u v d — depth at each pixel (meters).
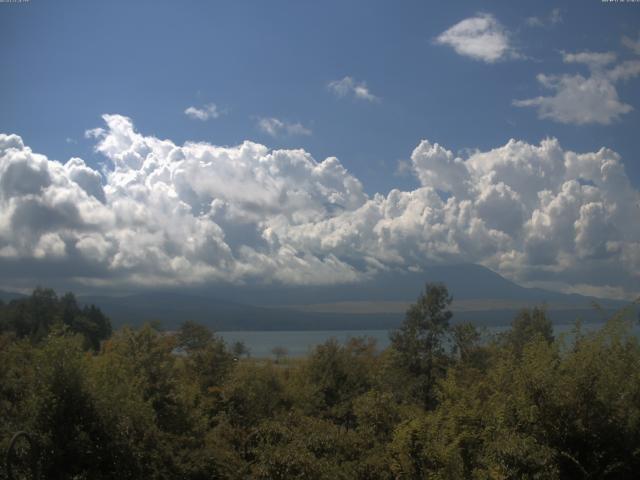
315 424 19.44
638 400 10.28
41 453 14.93
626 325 10.90
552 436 10.36
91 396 15.88
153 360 23.86
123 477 16.02
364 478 15.31
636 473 10.12
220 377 33.41
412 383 33.53
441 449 11.34
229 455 21.20
